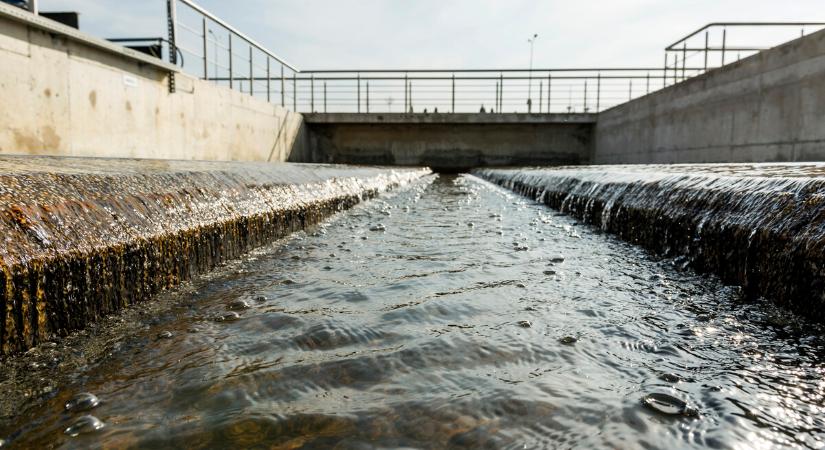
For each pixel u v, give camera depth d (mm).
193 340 1213
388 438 778
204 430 805
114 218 1543
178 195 2016
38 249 1187
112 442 775
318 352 1133
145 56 5500
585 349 1153
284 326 1310
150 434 796
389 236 2840
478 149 13352
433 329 1284
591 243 2629
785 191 1646
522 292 1648
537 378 997
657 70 12047
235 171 2998
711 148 7574
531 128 13211
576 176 4309
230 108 8055
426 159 13391
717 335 1241
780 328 1284
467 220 3588
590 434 790
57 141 4430
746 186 1911
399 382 978
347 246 2521
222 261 2113
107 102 5066
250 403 895
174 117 6340
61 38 4430
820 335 1229
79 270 1286
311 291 1668
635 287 1718
